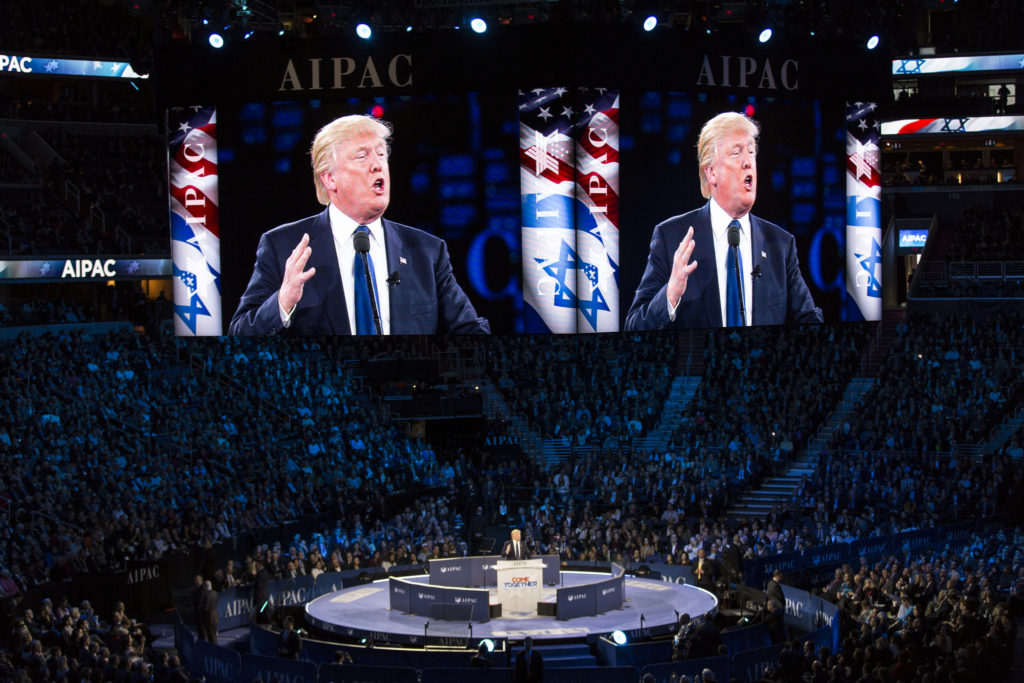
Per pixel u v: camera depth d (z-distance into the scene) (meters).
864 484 38.66
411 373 46.34
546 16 28.47
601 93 26.42
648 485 39.47
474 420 46.88
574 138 26.38
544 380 48.06
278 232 26.70
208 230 27.00
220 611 29.02
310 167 26.56
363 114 26.44
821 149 28.52
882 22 30.84
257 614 28.73
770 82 27.84
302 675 22.11
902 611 26.14
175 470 36.66
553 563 31.36
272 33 28.30
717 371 48.34
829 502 37.97
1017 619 28.14
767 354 49.25
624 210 26.69
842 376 47.84
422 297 26.47
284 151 26.62
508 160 26.27
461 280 26.41
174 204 27.09
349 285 26.58
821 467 40.94
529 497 40.69
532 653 20.91
